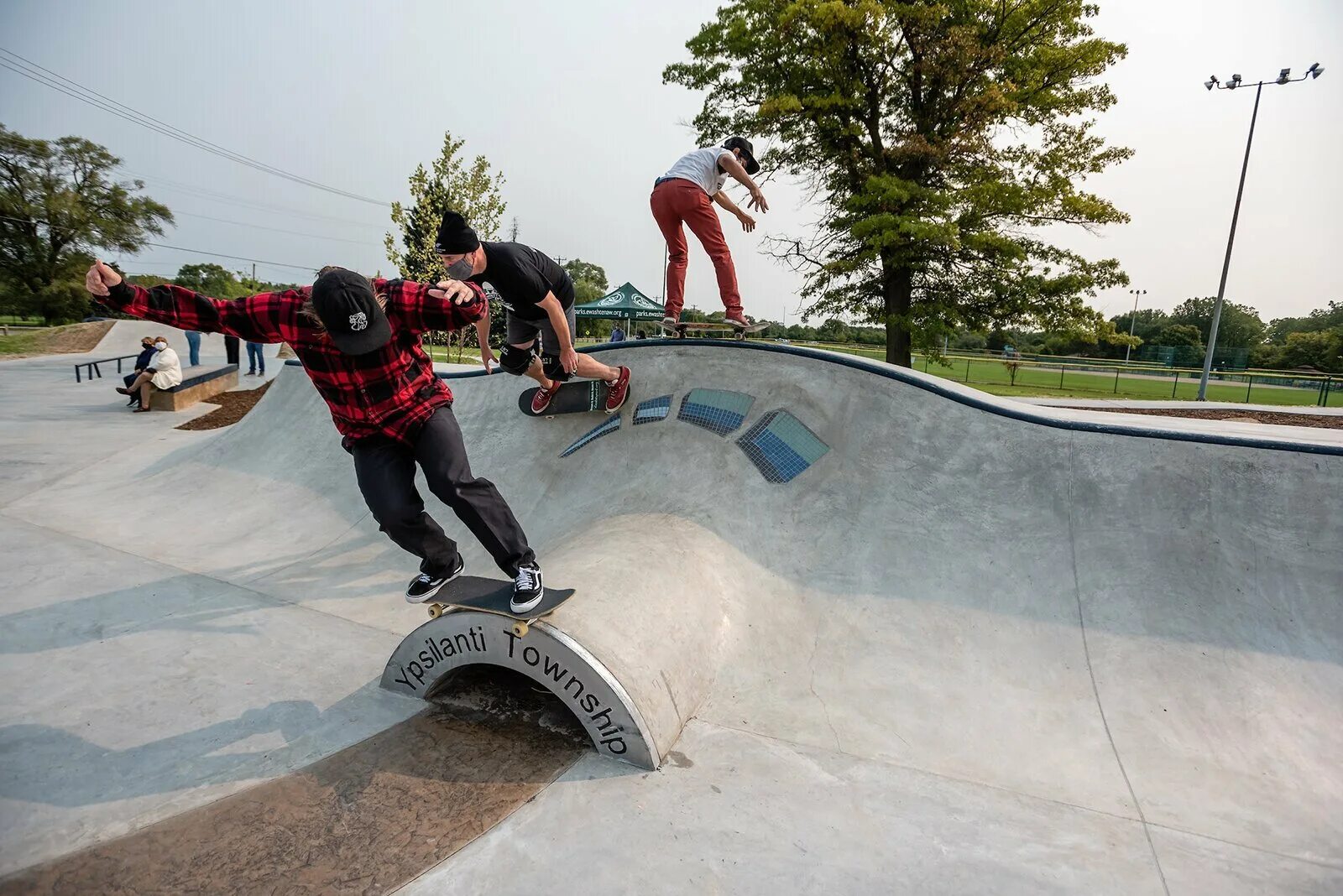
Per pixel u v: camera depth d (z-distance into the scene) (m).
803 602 4.57
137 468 9.05
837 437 5.68
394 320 2.99
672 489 5.59
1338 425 11.07
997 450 5.23
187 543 6.41
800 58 17.72
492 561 5.82
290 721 3.59
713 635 4.15
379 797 3.03
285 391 9.47
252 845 2.73
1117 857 2.78
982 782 3.23
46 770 3.14
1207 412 13.42
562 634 3.32
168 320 2.86
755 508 5.27
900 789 3.16
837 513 5.15
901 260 17.23
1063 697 3.77
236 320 2.94
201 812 2.90
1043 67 17.45
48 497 7.68
